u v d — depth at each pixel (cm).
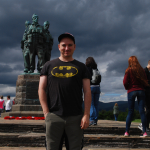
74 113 206
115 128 512
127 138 457
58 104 206
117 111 1638
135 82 461
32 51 1145
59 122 204
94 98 566
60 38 223
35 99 1038
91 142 454
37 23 1166
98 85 568
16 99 1048
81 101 217
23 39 1180
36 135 457
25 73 1097
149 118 505
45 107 208
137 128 512
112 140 455
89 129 505
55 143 205
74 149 202
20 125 513
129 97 467
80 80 213
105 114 3275
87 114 206
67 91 206
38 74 1077
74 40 224
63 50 219
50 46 1236
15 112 972
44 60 1171
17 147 432
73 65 216
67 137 207
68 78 208
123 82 476
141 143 454
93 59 576
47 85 217
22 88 1040
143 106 460
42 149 410
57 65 216
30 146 439
